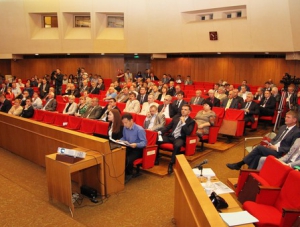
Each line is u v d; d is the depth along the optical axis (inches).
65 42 541.3
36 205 146.3
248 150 192.7
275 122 296.5
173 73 597.0
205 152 227.0
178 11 458.6
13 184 172.4
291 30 371.6
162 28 486.6
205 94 401.4
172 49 499.2
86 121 243.1
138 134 176.4
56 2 512.4
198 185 99.8
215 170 195.3
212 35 445.4
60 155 142.1
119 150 160.6
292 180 109.4
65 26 533.3
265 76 491.5
